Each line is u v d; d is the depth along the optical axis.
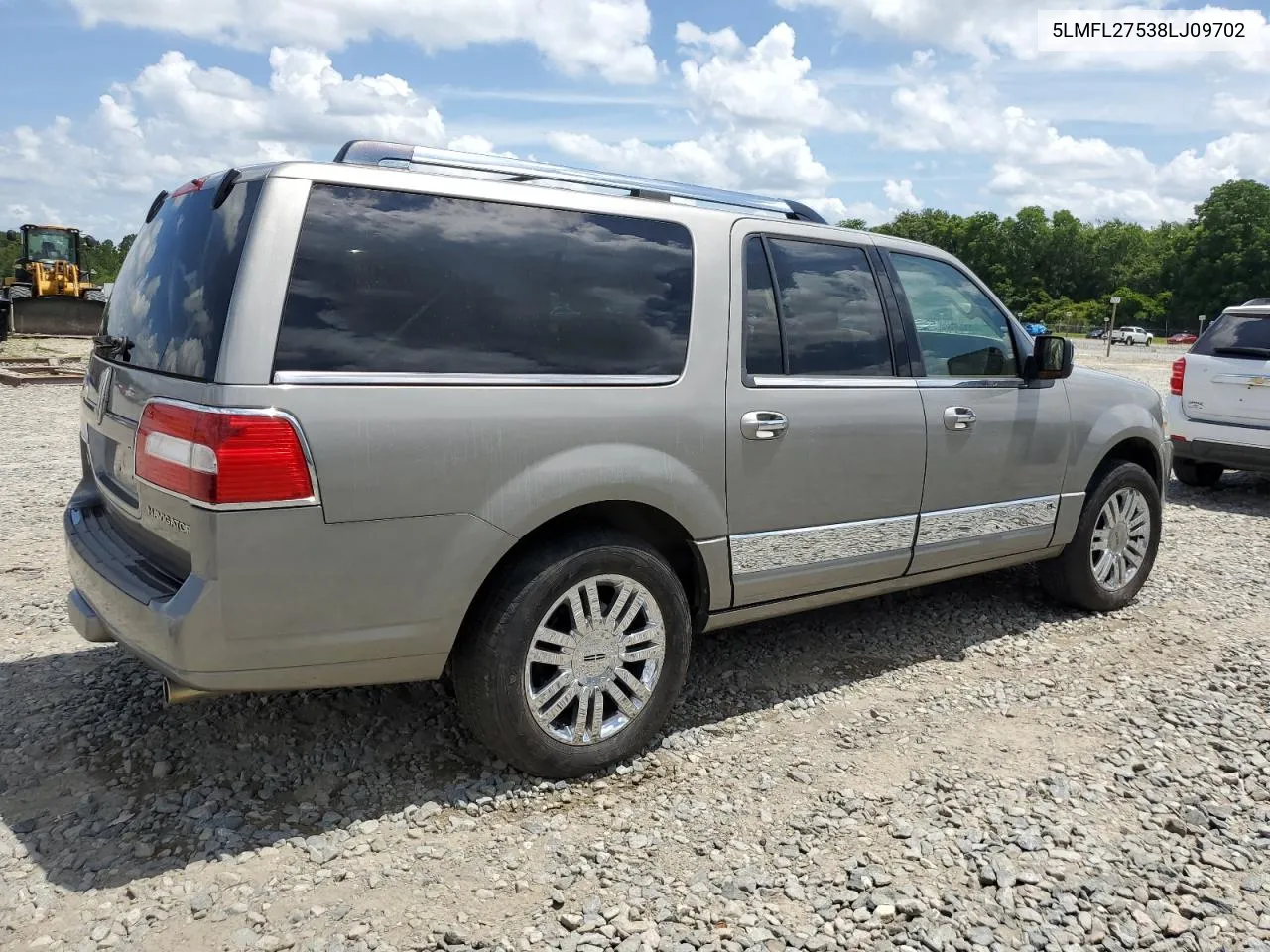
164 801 3.04
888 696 4.06
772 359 3.70
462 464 2.90
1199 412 8.79
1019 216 121.56
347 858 2.79
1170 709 3.98
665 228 3.48
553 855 2.85
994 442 4.46
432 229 2.96
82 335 23.59
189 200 3.19
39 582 5.14
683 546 3.58
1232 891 2.77
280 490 2.63
